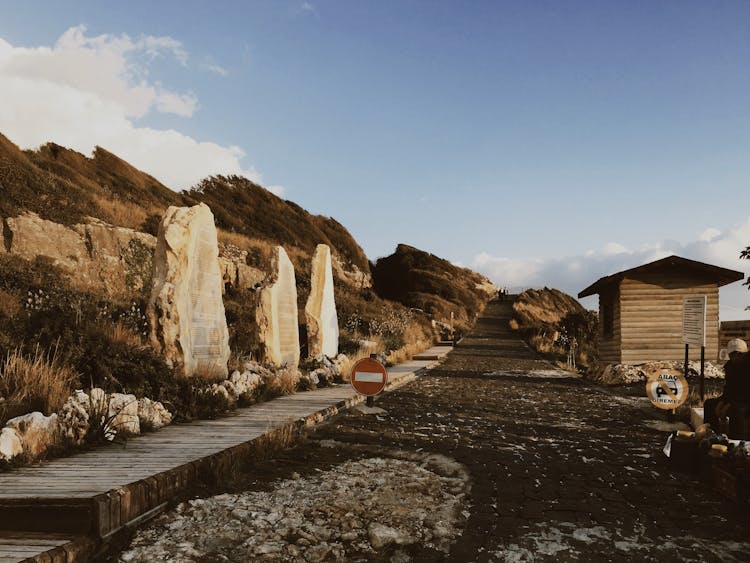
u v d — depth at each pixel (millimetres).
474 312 71500
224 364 12547
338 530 4832
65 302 14648
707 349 18734
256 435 7828
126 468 5746
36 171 26016
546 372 22609
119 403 7832
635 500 5863
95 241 22312
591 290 21781
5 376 7699
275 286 15766
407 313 45562
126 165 43000
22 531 4480
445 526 5012
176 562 4129
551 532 4914
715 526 5105
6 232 19797
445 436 9164
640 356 18984
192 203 44125
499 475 6789
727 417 7371
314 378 15008
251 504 5387
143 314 15406
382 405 12680
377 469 6922
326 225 63156
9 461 5773
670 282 19031
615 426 10422
